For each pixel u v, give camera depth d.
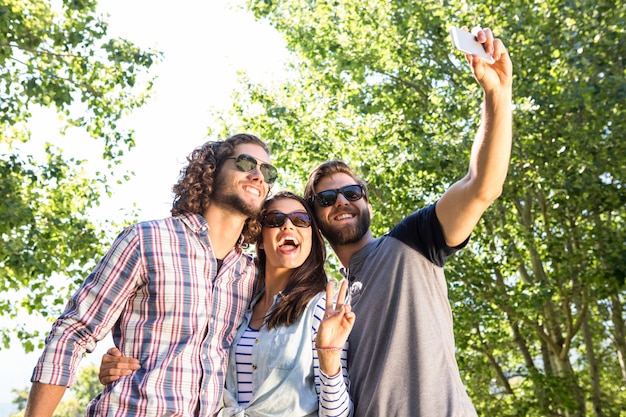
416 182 13.01
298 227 3.48
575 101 11.25
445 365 3.18
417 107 14.15
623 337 13.44
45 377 2.93
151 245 3.08
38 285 11.60
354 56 14.23
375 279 3.34
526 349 13.76
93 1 11.67
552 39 12.34
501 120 3.01
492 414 13.54
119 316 3.11
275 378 3.18
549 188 11.81
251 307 3.47
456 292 12.39
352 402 3.17
